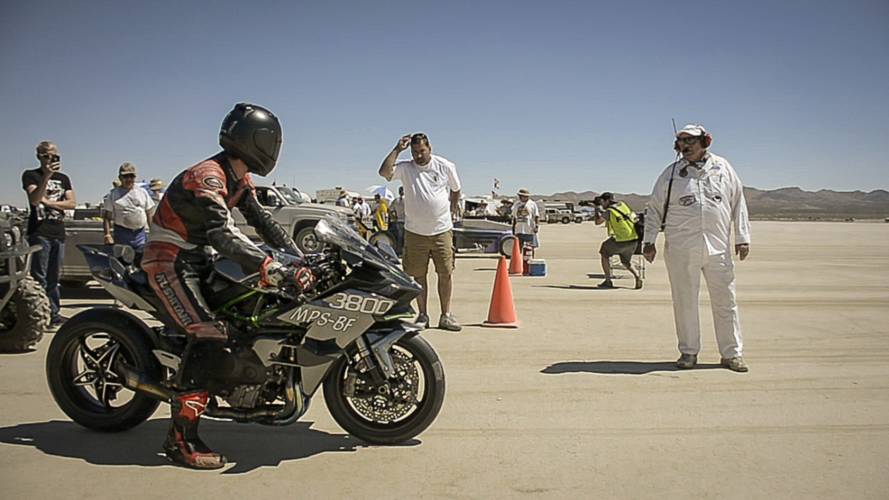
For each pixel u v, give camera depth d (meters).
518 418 5.30
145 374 4.64
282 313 4.36
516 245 15.91
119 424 4.84
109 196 9.33
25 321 7.07
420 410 4.65
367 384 4.59
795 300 11.72
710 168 6.80
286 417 4.43
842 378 6.50
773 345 7.98
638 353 7.51
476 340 8.09
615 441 4.81
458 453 4.58
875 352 7.63
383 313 4.40
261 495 3.91
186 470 4.27
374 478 4.16
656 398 5.83
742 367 6.73
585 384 6.23
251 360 4.39
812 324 9.37
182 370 4.34
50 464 4.35
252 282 4.39
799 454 4.58
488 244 18.89
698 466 4.37
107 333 4.77
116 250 4.84
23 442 4.73
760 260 20.44
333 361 4.40
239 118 4.45
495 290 9.11
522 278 14.98
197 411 4.32
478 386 6.16
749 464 4.41
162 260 4.36
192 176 4.26
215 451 4.61
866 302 11.48
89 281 11.94
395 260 4.79
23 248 6.88
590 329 8.84
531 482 4.12
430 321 9.29
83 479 4.12
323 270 4.52
